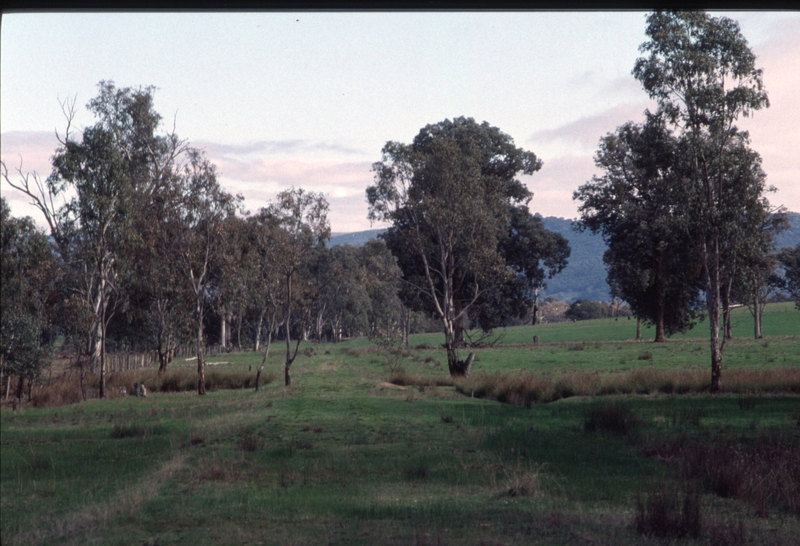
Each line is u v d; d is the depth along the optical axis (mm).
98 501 11750
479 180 47312
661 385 31969
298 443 18469
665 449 16266
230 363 65312
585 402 28406
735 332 87438
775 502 11867
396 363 54469
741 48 31641
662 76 32406
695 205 32750
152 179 47875
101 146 39406
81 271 41094
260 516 10492
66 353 48969
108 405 32406
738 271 33781
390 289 113625
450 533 9289
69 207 39469
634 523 9906
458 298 67500
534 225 75562
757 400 26656
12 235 36906
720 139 32125
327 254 107750
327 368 53438
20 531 9750
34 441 20250
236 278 46875
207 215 43469
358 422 23016
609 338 91500
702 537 9242
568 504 11406
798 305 84312
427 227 48188
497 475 14156
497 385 32438
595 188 70500
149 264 44562
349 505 11234
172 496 12102
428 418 24172
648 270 67375
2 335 34250
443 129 73562
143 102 50375
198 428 21328
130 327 53906
